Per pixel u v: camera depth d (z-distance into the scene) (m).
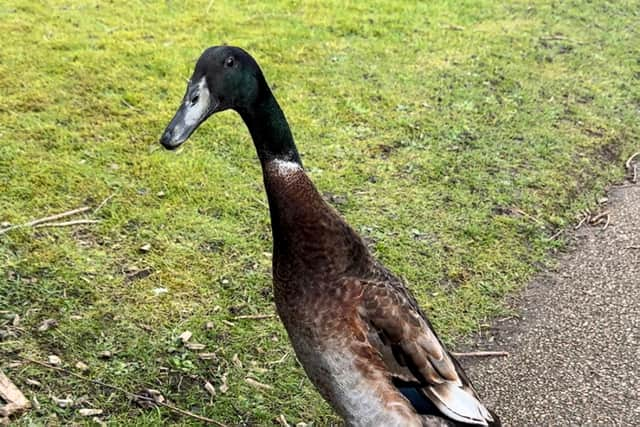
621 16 2.72
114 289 1.32
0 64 1.94
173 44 2.16
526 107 2.03
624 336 1.35
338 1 2.61
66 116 1.76
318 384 0.99
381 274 0.98
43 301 1.27
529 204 1.66
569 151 1.86
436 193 1.65
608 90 2.18
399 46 2.30
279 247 0.97
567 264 1.52
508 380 1.26
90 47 2.09
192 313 1.29
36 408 1.10
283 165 0.97
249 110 0.97
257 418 1.14
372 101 1.97
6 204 1.47
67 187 1.54
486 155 1.80
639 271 1.50
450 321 1.36
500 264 1.49
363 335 0.94
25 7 2.31
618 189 1.77
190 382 1.18
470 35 2.43
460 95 2.04
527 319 1.38
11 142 1.65
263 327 1.29
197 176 1.62
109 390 1.14
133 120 1.77
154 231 1.46
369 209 1.58
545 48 2.39
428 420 0.97
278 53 2.17
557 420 1.19
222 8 2.47
